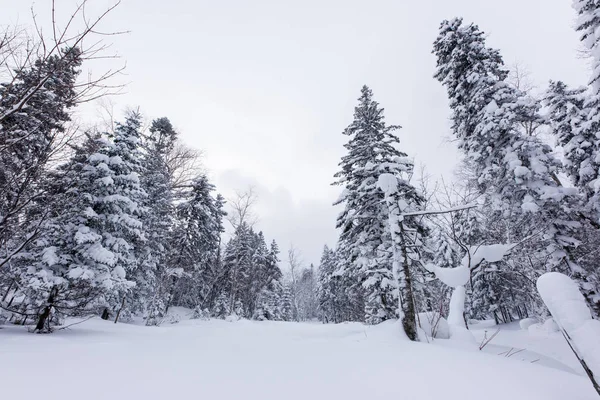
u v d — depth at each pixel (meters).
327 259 45.38
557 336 11.41
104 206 12.26
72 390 2.99
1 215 5.14
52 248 9.70
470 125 13.87
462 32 14.05
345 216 15.12
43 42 3.26
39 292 8.81
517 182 11.54
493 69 13.24
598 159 11.34
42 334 7.92
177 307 29.80
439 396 3.45
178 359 4.91
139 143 14.67
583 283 10.66
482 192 12.72
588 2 10.09
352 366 4.79
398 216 9.66
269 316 37.75
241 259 32.31
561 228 11.63
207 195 28.53
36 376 3.39
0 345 5.30
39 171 5.07
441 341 8.20
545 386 3.96
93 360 4.46
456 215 12.40
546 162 11.91
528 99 12.32
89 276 9.70
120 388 3.15
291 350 6.49
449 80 14.33
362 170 14.30
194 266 26.69
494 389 3.74
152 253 20.73
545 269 12.08
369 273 13.52
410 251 12.41
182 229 25.47
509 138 12.45
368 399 3.25
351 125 15.96
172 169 23.53
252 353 5.95
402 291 8.78
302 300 58.56
